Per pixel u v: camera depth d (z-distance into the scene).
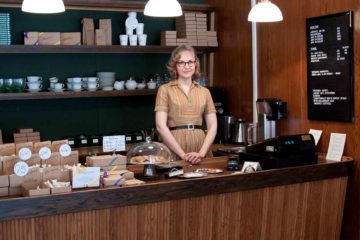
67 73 4.90
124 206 2.63
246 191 3.03
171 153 3.59
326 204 3.41
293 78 4.07
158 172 3.08
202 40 5.14
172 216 2.79
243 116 4.86
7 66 4.65
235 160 3.29
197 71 3.82
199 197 2.86
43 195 2.43
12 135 4.67
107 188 2.59
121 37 4.81
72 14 4.88
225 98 5.14
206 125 4.11
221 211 2.96
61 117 4.89
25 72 4.72
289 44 4.10
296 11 4.00
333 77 3.65
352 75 3.50
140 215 2.69
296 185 3.24
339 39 3.58
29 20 4.71
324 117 3.75
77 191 2.51
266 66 4.42
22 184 2.54
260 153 3.33
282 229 3.22
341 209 3.50
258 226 3.12
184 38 5.05
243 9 4.77
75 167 2.63
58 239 2.48
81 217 2.53
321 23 3.73
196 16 5.11
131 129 5.21
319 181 3.35
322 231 3.42
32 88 4.48
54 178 2.62
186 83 3.77
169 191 2.75
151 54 5.27
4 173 2.64
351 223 3.57
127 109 5.18
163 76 5.10
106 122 5.09
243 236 3.07
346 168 3.47
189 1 5.43
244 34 4.77
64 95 4.54
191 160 3.41
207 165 3.40
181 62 3.67
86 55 4.97
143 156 3.02
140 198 2.67
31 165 2.74
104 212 2.58
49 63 4.82
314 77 3.82
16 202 2.36
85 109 4.98
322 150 3.79
